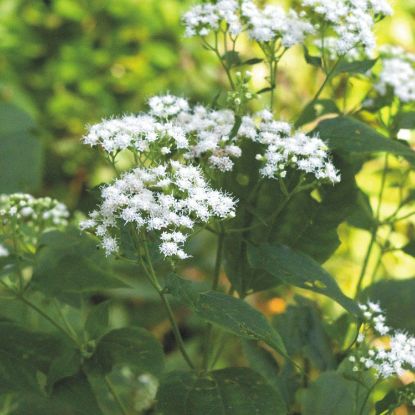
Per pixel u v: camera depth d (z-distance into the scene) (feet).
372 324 2.25
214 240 3.75
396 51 2.62
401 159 2.48
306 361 2.48
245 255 2.37
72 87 4.68
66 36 4.77
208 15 2.37
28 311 2.60
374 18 2.39
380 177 3.04
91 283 2.27
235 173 2.37
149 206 2.14
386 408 2.21
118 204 2.14
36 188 3.37
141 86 4.51
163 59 4.48
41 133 3.45
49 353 2.26
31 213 2.49
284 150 2.26
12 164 3.34
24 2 4.74
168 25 4.53
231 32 2.35
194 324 3.45
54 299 2.38
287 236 2.38
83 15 4.61
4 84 4.29
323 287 2.21
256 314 2.12
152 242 2.20
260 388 2.19
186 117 2.33
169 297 3.25
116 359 2.23
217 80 4.48
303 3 2.36
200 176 2.20
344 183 2.36
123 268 3.24
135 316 3.48
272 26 2.35
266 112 2.31
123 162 4.21
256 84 4.07
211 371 2.22
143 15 4.53
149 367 2.22
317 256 2.38
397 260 2.86
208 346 2.31
